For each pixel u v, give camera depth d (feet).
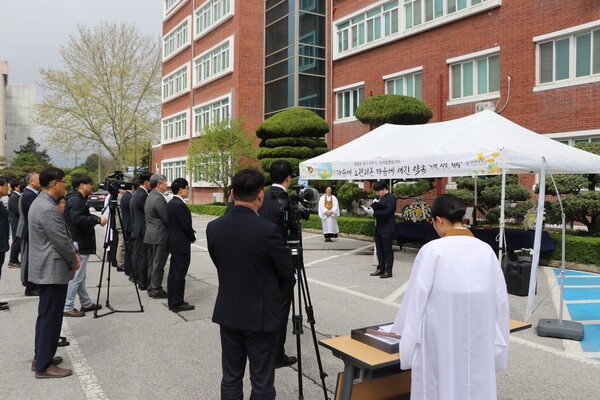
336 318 19.71
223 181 80.59
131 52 121.39
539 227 18.63
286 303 14.15
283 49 84.94
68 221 19.27
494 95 52.75
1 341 16.83
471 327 7.61
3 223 22.44
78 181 19.52
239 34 88.58
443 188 57.88
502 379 13.34
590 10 43.96
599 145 37.01
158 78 126.00
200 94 105.50
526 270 24.11
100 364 14.56
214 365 14.46
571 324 17.69
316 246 43.96
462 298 7.61
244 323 9.36
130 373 13.83
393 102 51.37
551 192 38.06
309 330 18.16
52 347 13.55
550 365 14.46
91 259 37.45
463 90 56.95
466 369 7.56
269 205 13.98
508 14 51.19
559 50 47.14
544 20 47.75
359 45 72.28
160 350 15.80
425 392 7.76
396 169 29.94
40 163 214.69
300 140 64.59
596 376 13.55
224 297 9.62
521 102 49.88
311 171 37.37
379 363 8.32
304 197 12.84
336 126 76.95
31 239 13.35
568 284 26.86
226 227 9.67
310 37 83.35
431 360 7.77
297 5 81.82
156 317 19.92
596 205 33.47
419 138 31.58
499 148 24.40
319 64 84.38
